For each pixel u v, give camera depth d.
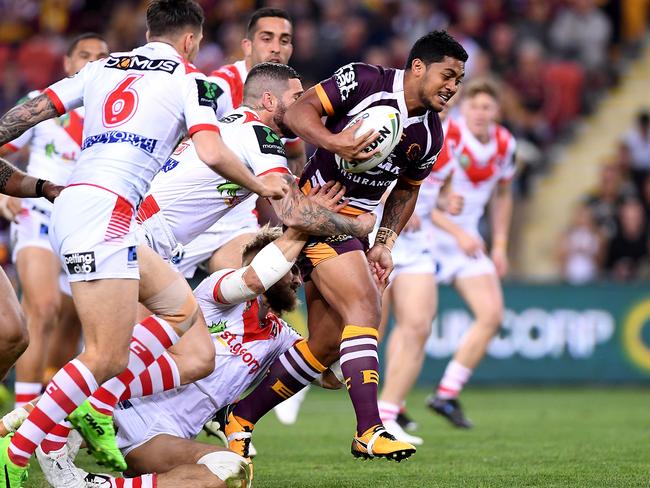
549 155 45.28
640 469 17.44
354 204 15.57
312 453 19.81
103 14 49.06
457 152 25.23
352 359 14.87
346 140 14.27
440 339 35.62
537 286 36.56
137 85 13.64
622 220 39.78
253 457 19.22
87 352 13.20
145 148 13.50
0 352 13.96
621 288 36.59
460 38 45.84
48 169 21.78
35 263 21.41
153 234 16.84
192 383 14.80
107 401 13.52
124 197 13.38
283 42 20.61
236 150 15.20
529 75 45.19
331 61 43.97
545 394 34.44
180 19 14.32
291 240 14.95
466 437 22.67
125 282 13.27
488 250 39.81
